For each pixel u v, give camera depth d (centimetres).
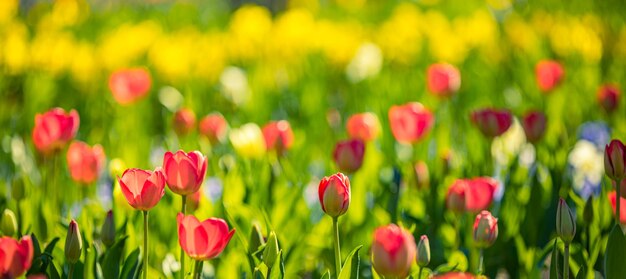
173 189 316
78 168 460
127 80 666
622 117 737
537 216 442
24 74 960
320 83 871
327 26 1059
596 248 379
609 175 350
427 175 480
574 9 1292
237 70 856
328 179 309
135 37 1008
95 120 834
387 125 636
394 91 798
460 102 857
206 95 882
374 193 500
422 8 1430
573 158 590
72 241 316
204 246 288
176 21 1473
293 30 1029
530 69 923
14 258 284
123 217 419
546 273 463
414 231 435
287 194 440
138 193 306
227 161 543
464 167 521
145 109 834
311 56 1005
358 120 518
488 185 395
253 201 445
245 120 779
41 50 968
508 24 1132
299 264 446
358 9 1460
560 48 1021
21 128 791
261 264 326
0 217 430
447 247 443
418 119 503
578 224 442
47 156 454
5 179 596
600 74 926
